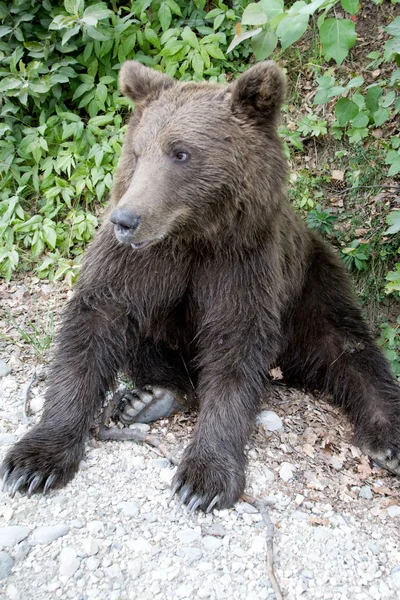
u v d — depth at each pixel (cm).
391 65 667
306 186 636
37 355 489
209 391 400
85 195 626
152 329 434
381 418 455
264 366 411
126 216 342
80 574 314
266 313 409
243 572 323
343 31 385
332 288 512
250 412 399
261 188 382
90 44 629
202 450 376
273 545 342
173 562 324
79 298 413
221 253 397
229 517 354
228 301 404
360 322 510
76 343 403
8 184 634
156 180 358
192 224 378
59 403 389
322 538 352
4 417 421
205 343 416
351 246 611
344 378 489
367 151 641
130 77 405
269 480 389
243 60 679
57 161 621
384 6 684
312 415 470
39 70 612
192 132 363
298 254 483
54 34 632
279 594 312
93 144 626
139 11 636
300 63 689
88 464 381
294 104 676
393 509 389
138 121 398
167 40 631
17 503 351
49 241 596
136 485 368
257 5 372
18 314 557
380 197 618
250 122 379
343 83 672
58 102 647
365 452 441
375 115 504
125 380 460
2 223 603
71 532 334
